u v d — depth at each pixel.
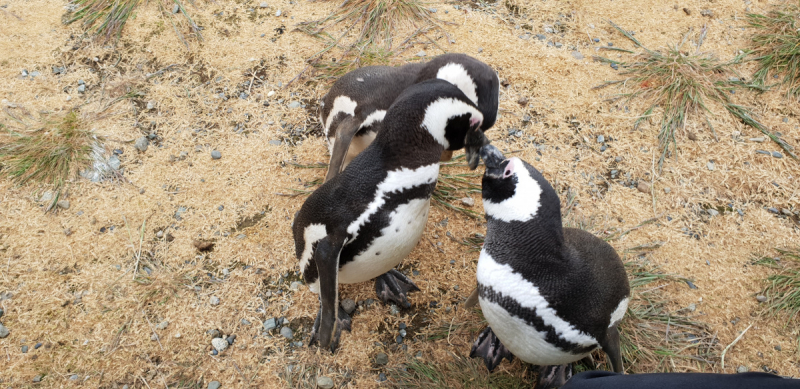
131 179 1.30
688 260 1.18
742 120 1.41
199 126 1.41
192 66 1.53
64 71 1.50
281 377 1.03
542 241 0.84
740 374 0.59
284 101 1.47
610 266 0.89
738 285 1.14
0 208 1.24
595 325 0.84
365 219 0.93
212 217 1.25
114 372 1.03
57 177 1.29
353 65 1.52
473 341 1.08
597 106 1.44
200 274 1.16
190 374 1.03
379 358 1.05
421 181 0.94
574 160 1.35
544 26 1.62
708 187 1.30
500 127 1.40
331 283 0.92
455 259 1.20
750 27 1.59
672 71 1.45
